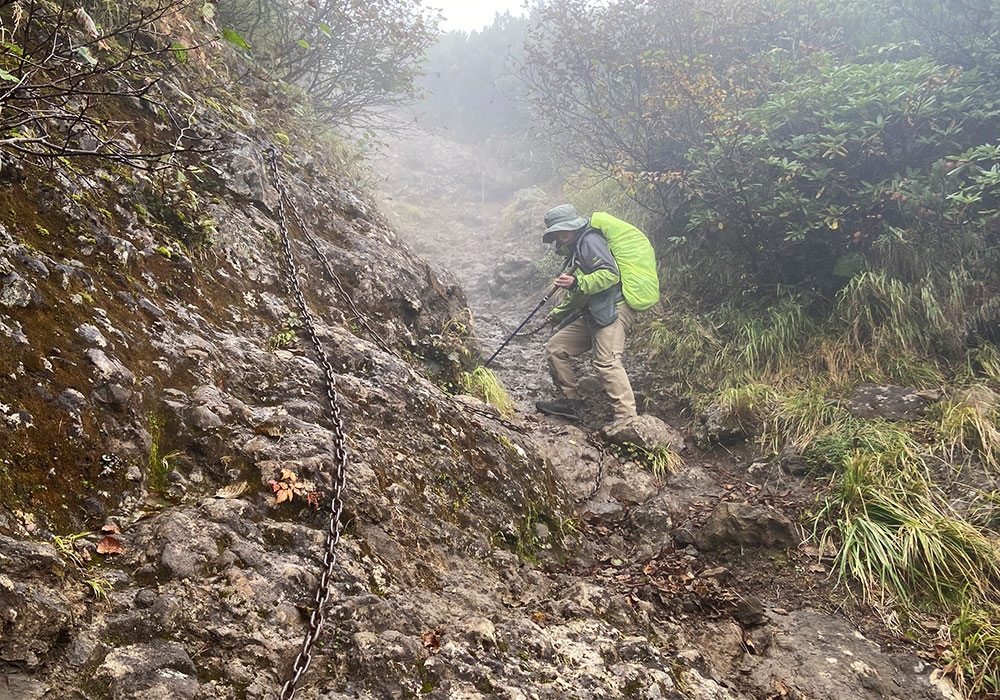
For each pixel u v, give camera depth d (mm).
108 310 2531
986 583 3246
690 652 2850
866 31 6961
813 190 5727
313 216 4648
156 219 3221
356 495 2588
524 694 2176
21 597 1623
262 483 2439
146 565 1981
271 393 2900
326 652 2037
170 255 3104
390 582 2432
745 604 3248
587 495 4301
